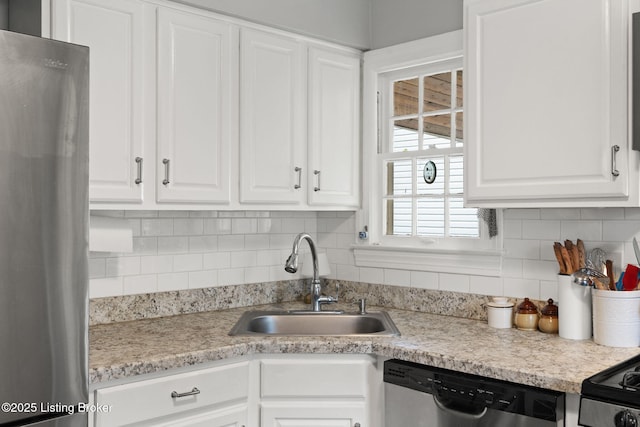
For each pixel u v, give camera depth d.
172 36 2.52
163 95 2.49
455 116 3.00
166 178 2.49
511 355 2.12
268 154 2.85
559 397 1.84
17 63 1.62
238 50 2.75
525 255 2.69
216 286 3.08
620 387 1.69
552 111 2.24
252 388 2.37
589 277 2.30
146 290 2.83
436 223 3.08
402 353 2.24
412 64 3.11
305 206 3.02
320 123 3.06
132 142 2.40
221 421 2.27
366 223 3.28
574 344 2.29
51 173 1.69
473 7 2.48
